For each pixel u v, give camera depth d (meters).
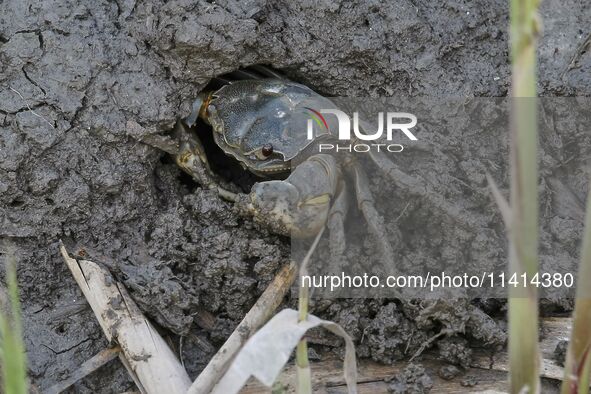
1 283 3.73
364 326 3.63
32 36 3.82
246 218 3.81
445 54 4.18
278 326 2.73
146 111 3.86
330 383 3.50
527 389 2.42
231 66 3.95
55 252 3.80
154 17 3.87
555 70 4.19
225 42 3.83
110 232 3.87
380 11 4.12
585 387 2.50
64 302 3.77
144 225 3.95
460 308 3.47
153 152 3.96
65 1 3.88
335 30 4.09
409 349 3.61
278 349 2.68
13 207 3.76
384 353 3.58
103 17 3.91
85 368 3.46
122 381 3.55
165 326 3.61
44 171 3.76
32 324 3.68
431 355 3.63
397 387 3.47
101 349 3.65
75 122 3.80
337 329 2.88
